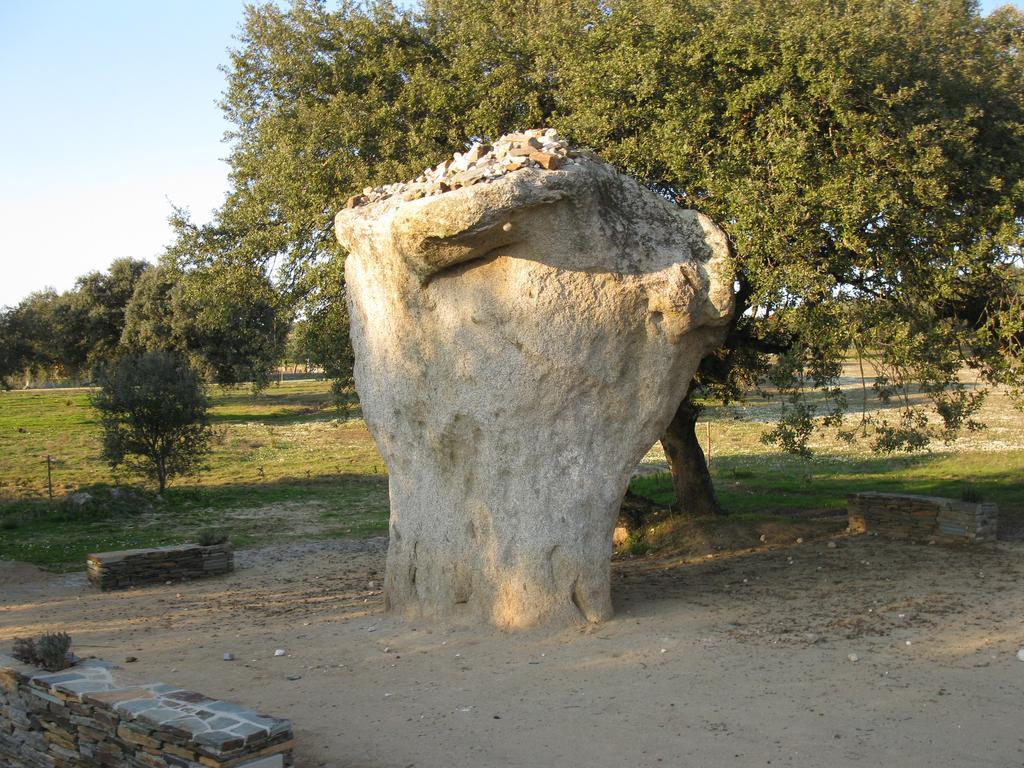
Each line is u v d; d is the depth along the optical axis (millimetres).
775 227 11195
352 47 16906
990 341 12734
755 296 11570
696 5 13211
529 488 10406
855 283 12477
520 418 10336
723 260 10820
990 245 11852
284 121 15898
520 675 9062
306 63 16469
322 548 18750
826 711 7762
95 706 6996
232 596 14359
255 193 16859
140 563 15445
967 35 14625
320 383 73312
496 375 10320
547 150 10312
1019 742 7016
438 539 11102
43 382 89438
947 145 11984
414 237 9922
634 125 13297
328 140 15477
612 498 10688
